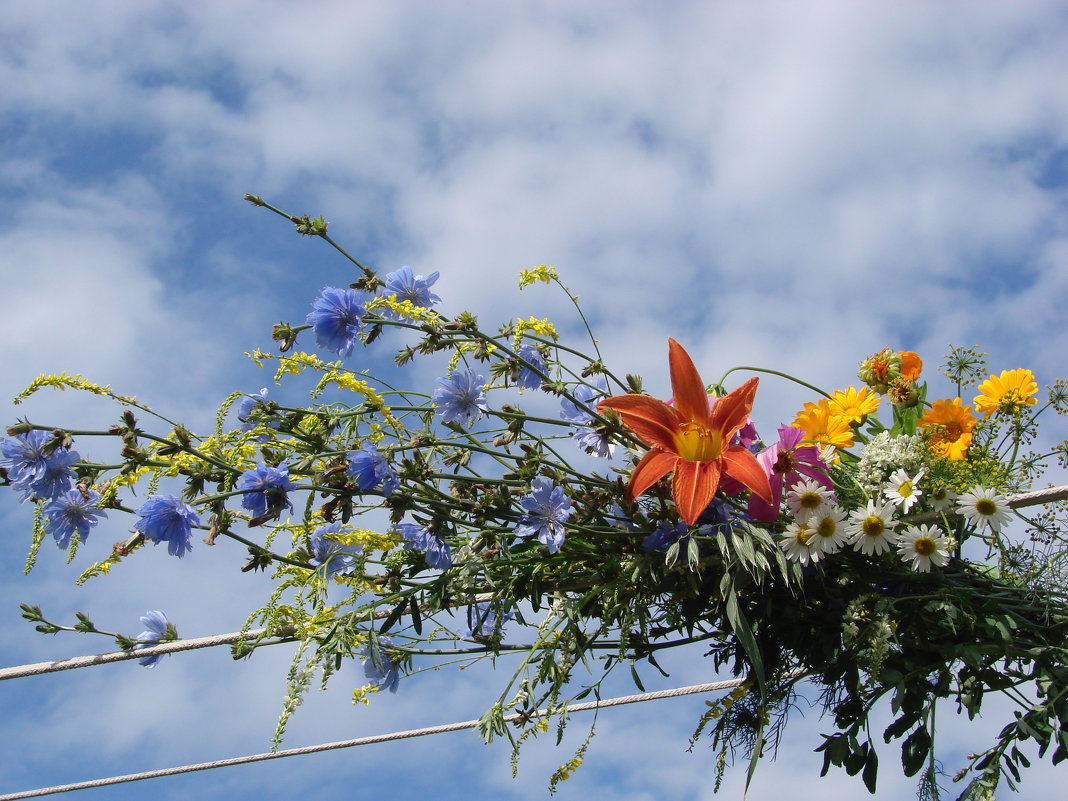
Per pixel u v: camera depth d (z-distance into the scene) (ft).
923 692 2.92
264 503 2.87
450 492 3.02
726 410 2.93
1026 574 3.02
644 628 3.00
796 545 2.88
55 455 2.91
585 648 2.96
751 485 2.82
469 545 2.99
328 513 2.92
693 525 2.93
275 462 2.96
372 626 3.01
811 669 2.96
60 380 2.93
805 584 3.00
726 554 2.87
